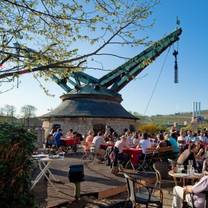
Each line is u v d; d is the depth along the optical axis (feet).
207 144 60.59
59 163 54.75
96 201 29.07
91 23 17.26
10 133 14.65
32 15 16.80
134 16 17.38
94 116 118.32
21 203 14.78
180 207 24.56
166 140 49.93
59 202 27.14
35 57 16.35
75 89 127.75
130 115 129.29
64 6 16.90
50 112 126.62
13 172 14.42
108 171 46.75
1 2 16.33
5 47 16.33
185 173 31.09
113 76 128.06
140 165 47.88
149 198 23.71
